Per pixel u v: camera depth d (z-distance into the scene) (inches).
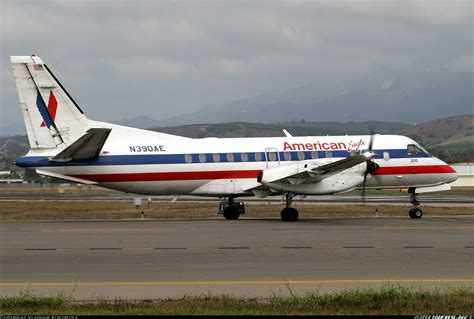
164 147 2208.4
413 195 2384.4
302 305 855.1
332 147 2310.5
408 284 1015.0
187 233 1733.5
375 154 2319.1
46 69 2113.7
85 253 1359.5
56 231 1809.8
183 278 1072.8
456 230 1786.4
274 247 1435.8
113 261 1250.0
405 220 2180.1
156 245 1480.1
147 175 2185.0
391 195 4872.0
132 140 2197.3
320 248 1417.3
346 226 1930.4
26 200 4128.9
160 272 1128.2
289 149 2290.8
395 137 2375.7
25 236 1679.4
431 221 2126.0
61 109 2128.4
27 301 871.7
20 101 2108.8
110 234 1720.0
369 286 997.2
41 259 1280.8
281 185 2129.7
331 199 4025.6
